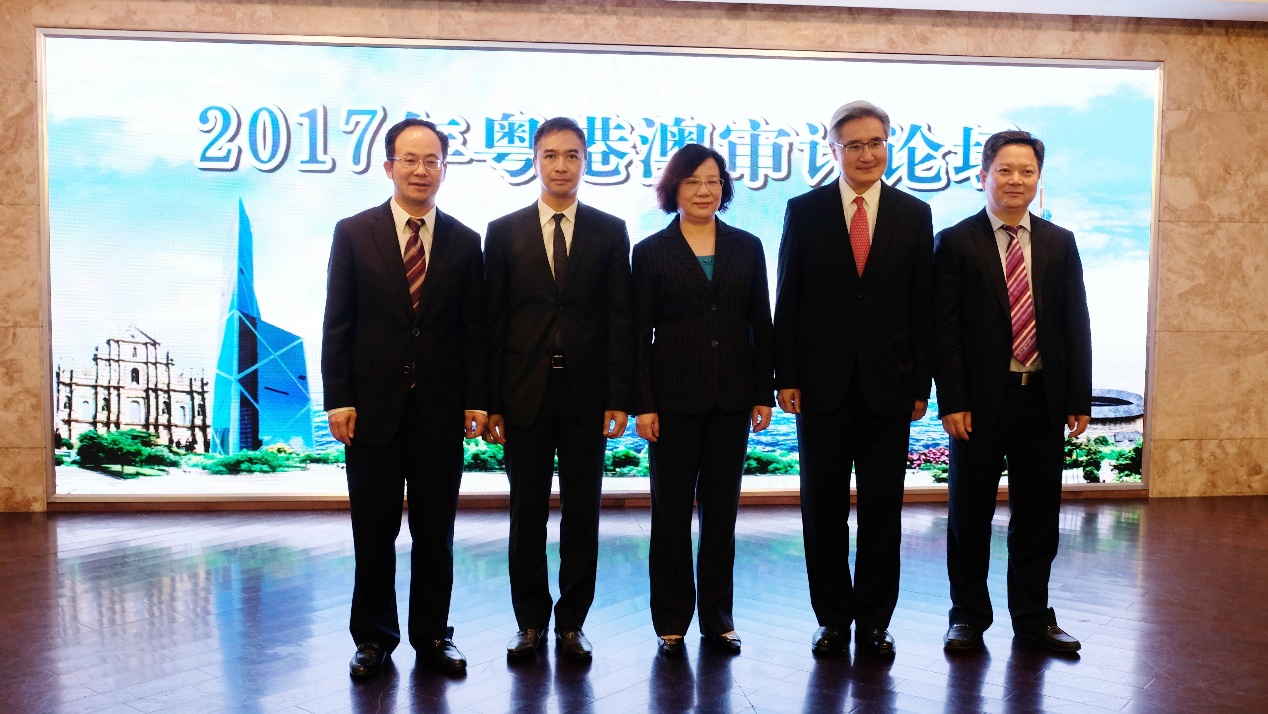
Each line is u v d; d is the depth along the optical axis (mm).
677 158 3027
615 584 3877
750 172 5480
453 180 5355
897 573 3082
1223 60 5621
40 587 3801
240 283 5297
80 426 5258
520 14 5281
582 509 3043
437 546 2945
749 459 5578
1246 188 5680
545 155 2961
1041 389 2996
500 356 3002
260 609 3521
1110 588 3791
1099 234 5641
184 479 5320
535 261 2971
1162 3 5297
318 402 5352
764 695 2723
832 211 3018
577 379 2959
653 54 5395
